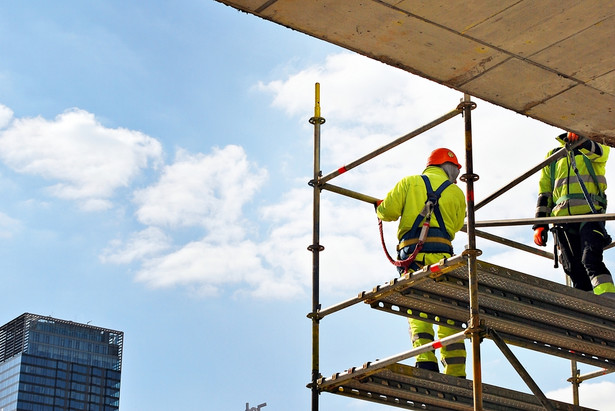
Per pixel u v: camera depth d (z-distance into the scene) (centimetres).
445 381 745
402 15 566
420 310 764
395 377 740
